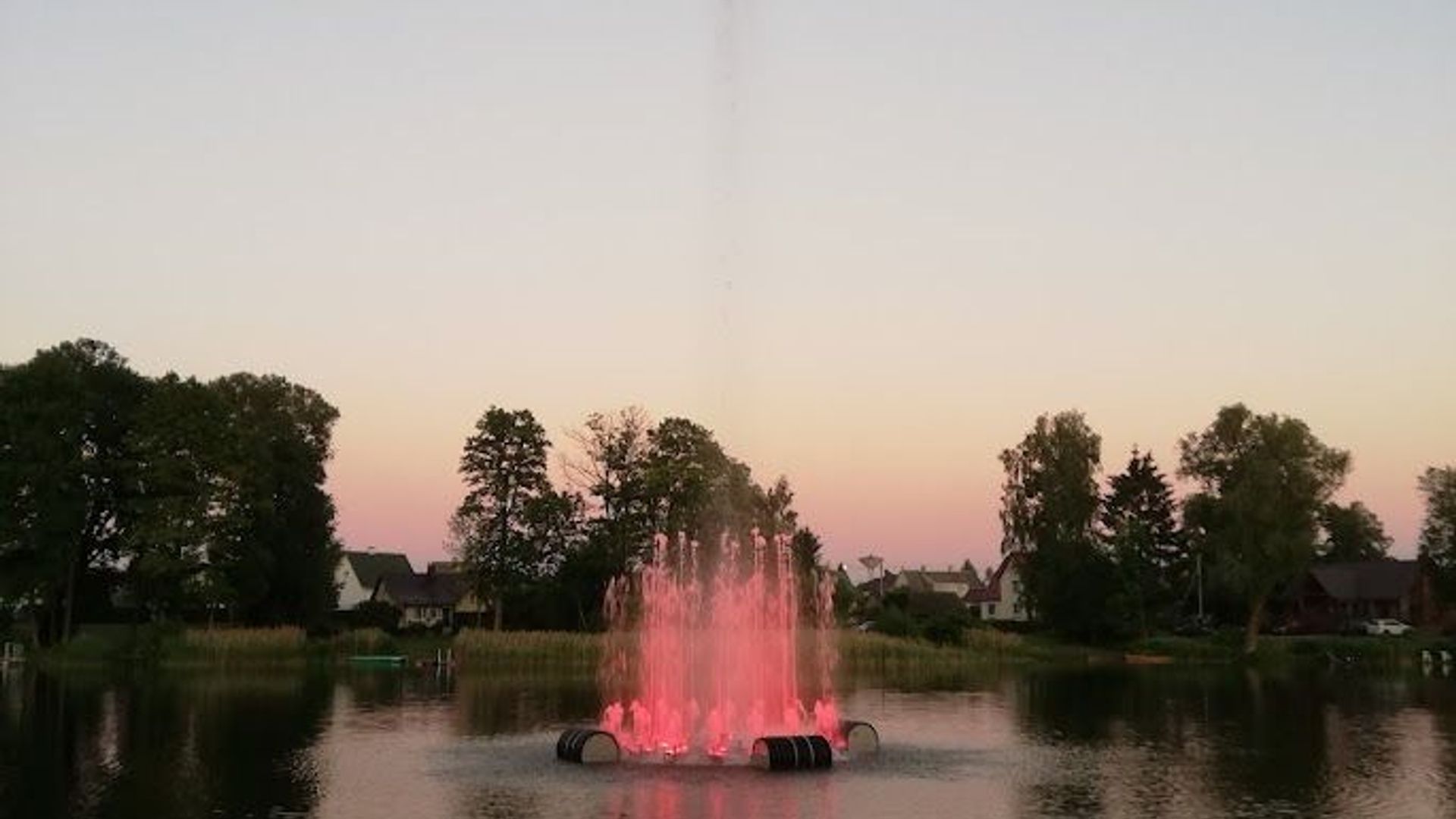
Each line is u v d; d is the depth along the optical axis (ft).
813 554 361.71
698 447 355.56
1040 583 381.19
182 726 150.30
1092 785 105.09
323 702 185.57
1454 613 405.39
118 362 307.99
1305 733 149.28
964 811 91.20
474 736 140.56
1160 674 278.67
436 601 477.36
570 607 336.70
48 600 280.31
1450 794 100.58
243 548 291.17
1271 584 353.31
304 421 342.03
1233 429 373.20
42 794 98.78
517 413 346.74
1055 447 415.85
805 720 160.25
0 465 270.46
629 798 96.58
